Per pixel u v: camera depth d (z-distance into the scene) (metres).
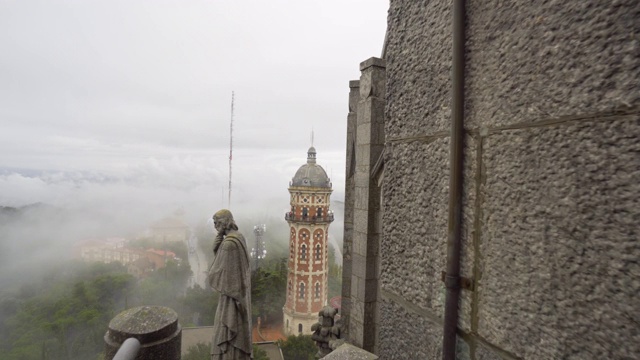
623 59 1.14
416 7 2.19
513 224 1.50
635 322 1.09
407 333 2.18
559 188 1.32
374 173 6.79
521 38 1.49
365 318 7.05
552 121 1.35
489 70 1.64
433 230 1.98
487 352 1.61
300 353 41.09
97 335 43.56
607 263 1.17
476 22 1.72
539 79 1.41
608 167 1.17
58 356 39.78
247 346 6.29
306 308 48.59
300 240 48.81
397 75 2.35
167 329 4.42
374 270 7.14
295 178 50.22
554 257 1.33
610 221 1.16
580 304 1.25
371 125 6.98
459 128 1.77
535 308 1.40
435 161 1.98
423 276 2.06
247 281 6.34
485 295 1.63
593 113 1.22
